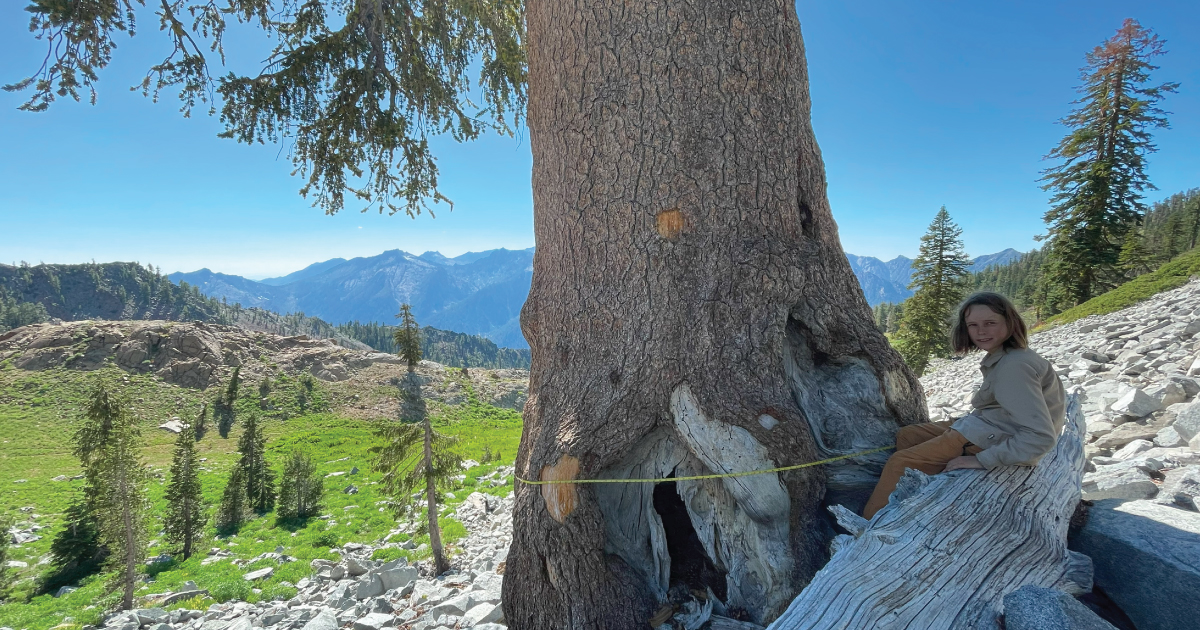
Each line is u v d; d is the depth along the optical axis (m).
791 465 3.09
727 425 3.15
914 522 2.43
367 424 70.00
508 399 81.50
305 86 6.56
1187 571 2.24
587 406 3.49
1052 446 2.64
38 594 22.33
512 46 7.76
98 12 5.22
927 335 30.72
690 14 3.54
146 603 16.28
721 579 3.51
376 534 22.53
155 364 80.25
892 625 2.03
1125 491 3.38
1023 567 2.39
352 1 7.44
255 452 32.97
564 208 3.90
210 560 21.89
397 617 7.89
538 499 3.41
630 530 3.57
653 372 3.41
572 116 3.83
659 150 3.57
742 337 3.36
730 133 3.55
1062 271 28.86
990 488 2.67
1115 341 11.04
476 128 8.18
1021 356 2.78
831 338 3.59
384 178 7.71
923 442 3.10
